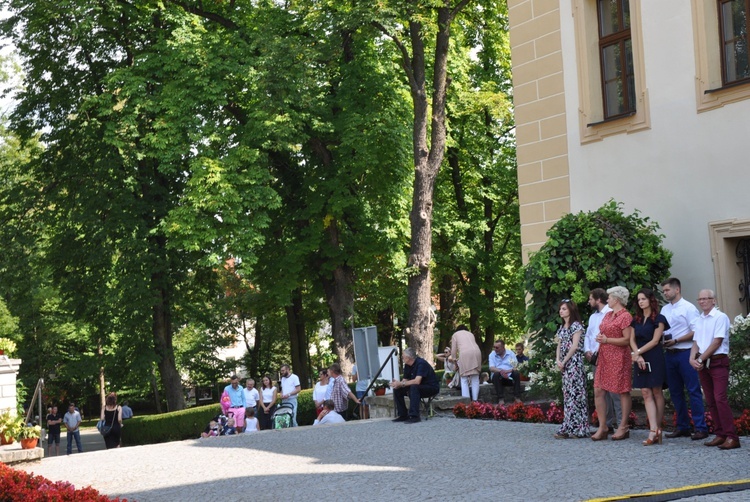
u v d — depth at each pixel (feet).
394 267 90.27
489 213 111.96
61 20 88.43
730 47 43.80
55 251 95.81
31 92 93.40
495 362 56.18
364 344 62.18
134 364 92.27
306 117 81.92
